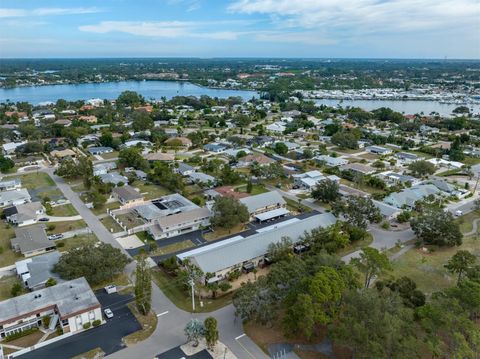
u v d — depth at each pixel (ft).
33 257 271.08
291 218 351.67
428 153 602.44
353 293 179.52
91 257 242.17
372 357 147.64
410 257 282.97
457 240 290.97
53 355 182.60
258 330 200.23
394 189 422.41
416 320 185.78
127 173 476.13
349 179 469.98
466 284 188.03
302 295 177.99
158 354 183.21
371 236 317.63
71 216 349.00
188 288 235.61
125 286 241.96
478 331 160.66
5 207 369.91
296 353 183.62
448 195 413.39
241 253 262.47
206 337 182.19
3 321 192.13
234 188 426.92
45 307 203.31
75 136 619.67
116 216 347.77
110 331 199.93
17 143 615.16
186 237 311.68
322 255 224.94
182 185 416.87
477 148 632.38
